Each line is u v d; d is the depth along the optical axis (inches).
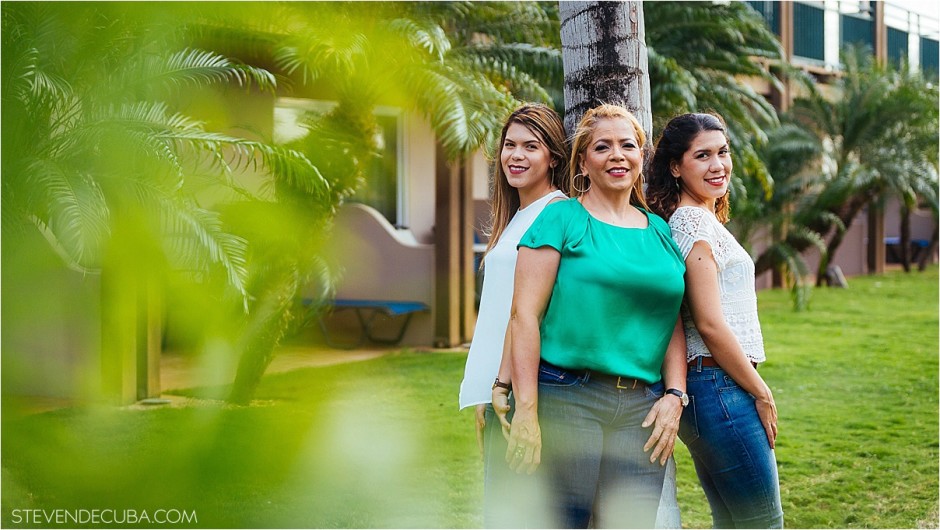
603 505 121.0
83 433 256.1
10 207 227.9
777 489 127.3
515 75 326.3
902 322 505.7
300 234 301.0
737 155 491.5
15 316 307.1
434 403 301.0
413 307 414.9
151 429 261.3
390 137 471.5
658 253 118.3
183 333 368.8
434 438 257.0
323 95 375.2
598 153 120.1
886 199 730.2
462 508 201.5
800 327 487.5
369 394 315.0
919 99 642.8
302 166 258.7
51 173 219.8
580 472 117.3
